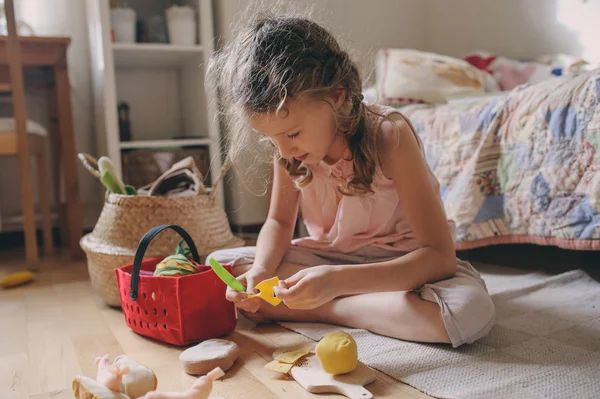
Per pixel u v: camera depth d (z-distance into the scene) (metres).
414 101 2.04
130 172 2.09
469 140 1.62
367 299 1.03
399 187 1.00
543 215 1.41
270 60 0.85
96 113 2.36
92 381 0.70
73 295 1.50
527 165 1.46
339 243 1.16
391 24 2.66
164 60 2.34
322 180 1.13
